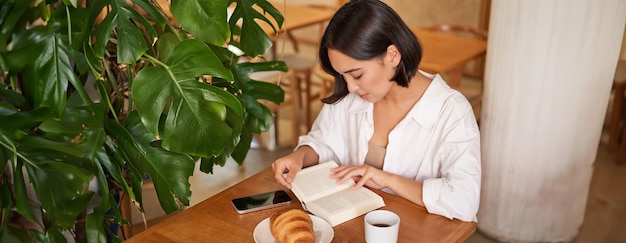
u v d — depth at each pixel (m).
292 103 3.95
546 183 2.77
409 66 1.68
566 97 2.59
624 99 3.78
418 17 5.33
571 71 2.54
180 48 1.62
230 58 2.02
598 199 3.42
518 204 2.85
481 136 2.90
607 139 4.09
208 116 1.64
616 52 2.60
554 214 2.84
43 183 1.65
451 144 1.77
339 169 1.84
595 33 2.48
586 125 2.67
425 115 1.82
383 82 1.69
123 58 1.58
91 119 1.67
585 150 2.74
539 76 2.57
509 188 2.84
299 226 1.48
